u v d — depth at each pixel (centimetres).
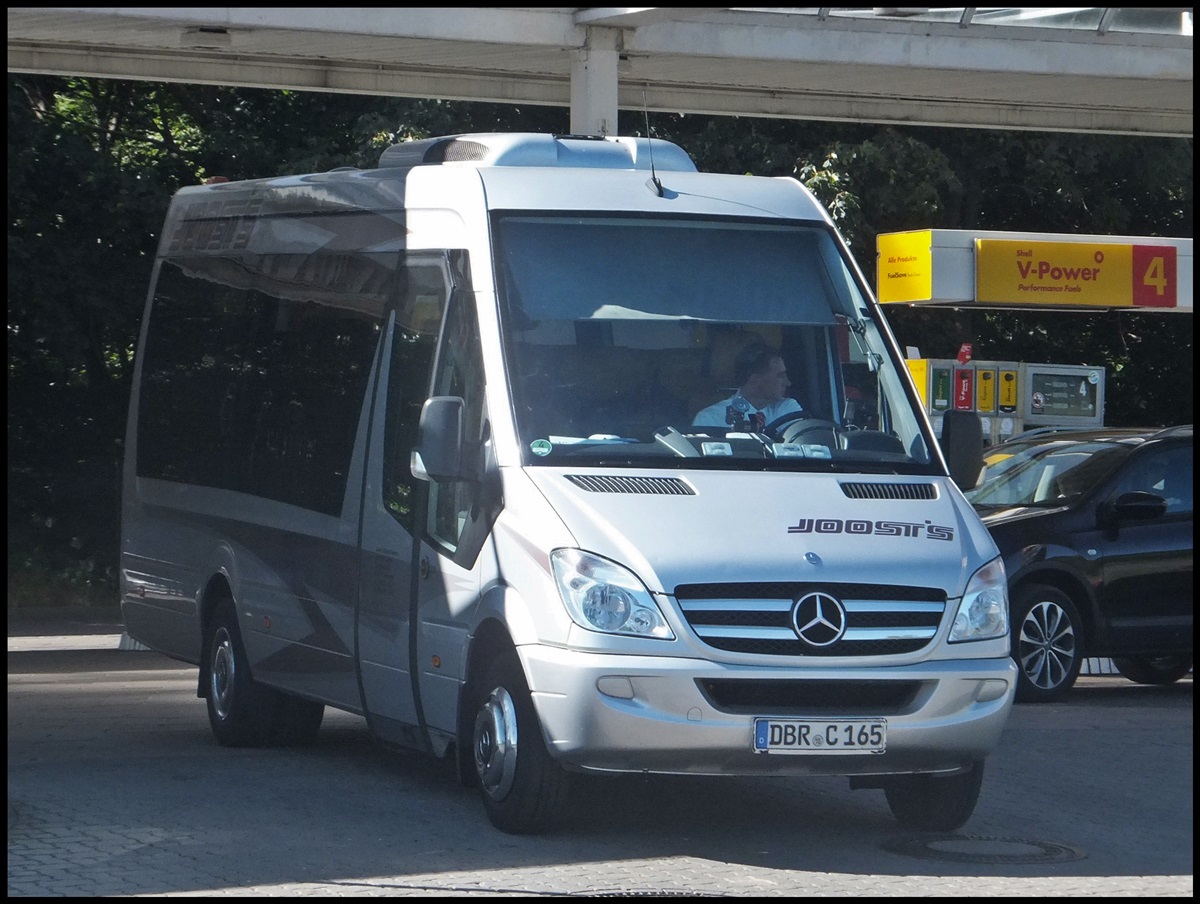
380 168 1363
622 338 1131
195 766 1354
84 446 3428
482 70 2469
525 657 1021
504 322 1124
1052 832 1134
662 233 1181
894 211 3288
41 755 1414
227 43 2142
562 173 1206
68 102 3525
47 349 3272
